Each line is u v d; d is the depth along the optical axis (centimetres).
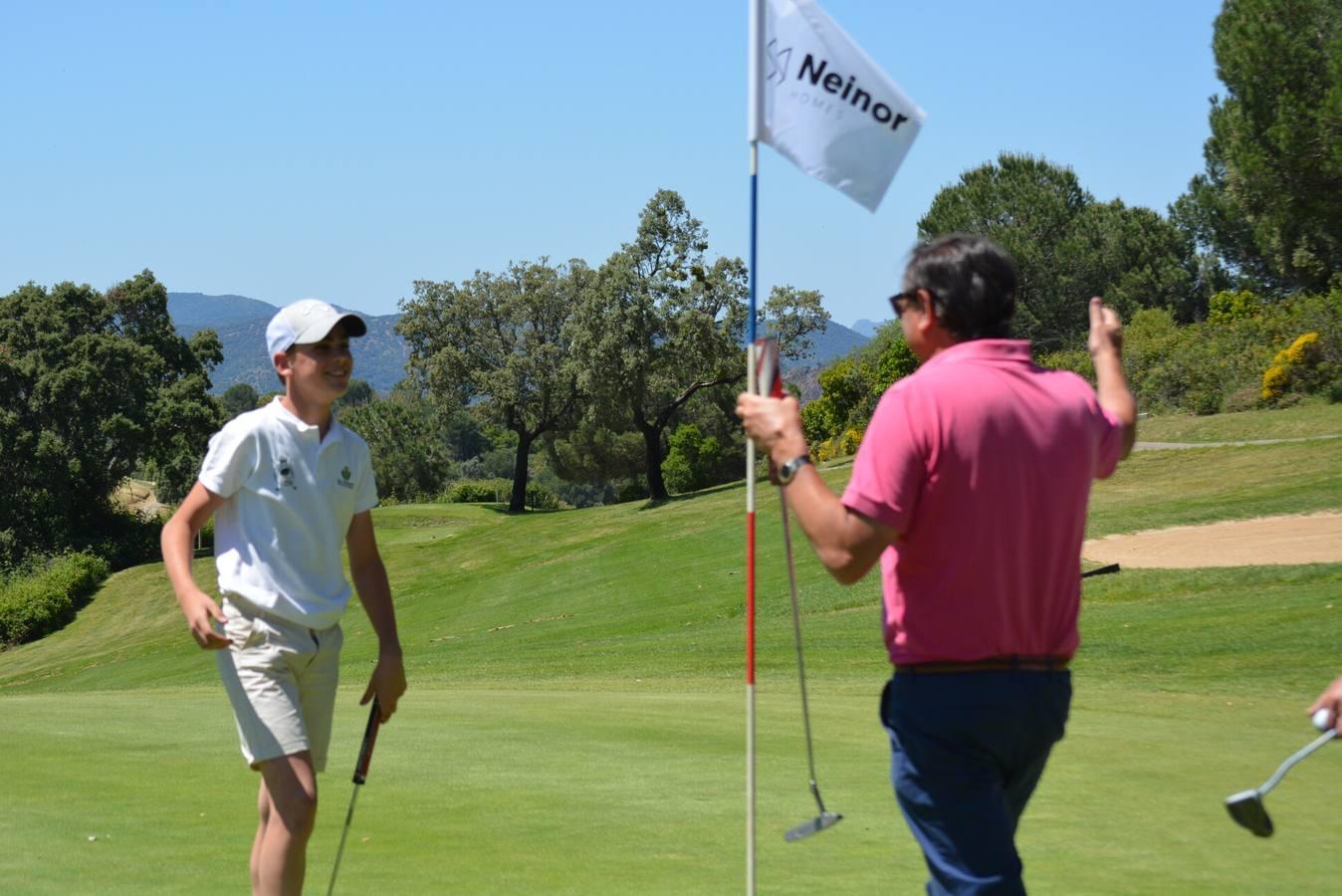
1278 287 5097
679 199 5016
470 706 948
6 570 5050
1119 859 448
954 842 265
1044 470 265
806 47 327
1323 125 3300
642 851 474
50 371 5516
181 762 693
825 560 264
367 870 450
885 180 325
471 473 12888
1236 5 3594
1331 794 547
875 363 5650
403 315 5828
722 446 6738
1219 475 2541
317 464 374
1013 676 265
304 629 371
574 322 5206
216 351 6494
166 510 6519
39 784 622
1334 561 1623
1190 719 794
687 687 1216
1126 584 1678
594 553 3631
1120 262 5566
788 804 552
